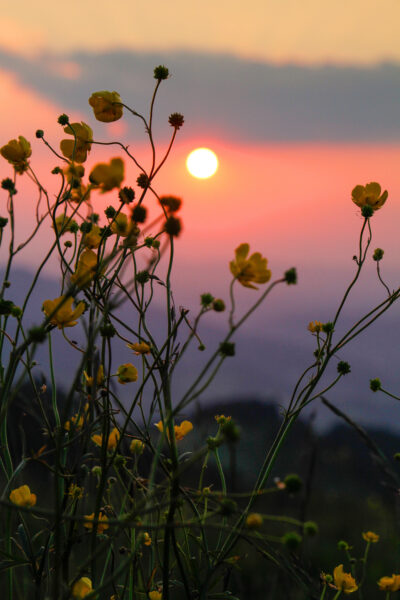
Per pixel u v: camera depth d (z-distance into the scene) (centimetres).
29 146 71
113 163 58
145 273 67
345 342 72
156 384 65
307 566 70
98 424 68
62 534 67
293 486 58
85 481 72
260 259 61
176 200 60
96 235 69
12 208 67
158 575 76
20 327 65
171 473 64
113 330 66
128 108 71
